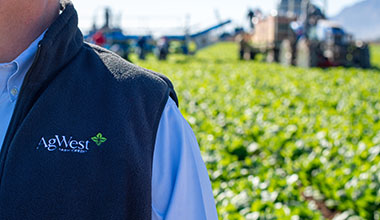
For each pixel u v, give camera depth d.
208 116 7.68
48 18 1.11
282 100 9.55
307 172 4.99
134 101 1.07
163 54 23.44
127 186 0.99
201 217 1.10
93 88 1.07
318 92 11.02
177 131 1.13
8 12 1.04
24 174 0.94
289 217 3.39
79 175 0.97
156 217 1.09
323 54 19.52
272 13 22.94
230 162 4.95
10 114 1.08
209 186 1.16
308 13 20.56
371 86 12.44
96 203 0.97
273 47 22.73
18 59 1.06
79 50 1.14
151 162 1.07
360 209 4.16
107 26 25.59
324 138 5.95
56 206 0.94
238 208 3.62
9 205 0.92
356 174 4.52
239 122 6.87
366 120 7.41
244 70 17.17
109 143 1.00
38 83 1.03
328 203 4.44
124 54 21.78
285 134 6.16
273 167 5.36
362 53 20.22
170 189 1.09
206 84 11.75
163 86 1.15
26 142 0.97
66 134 0.99
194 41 27.33
